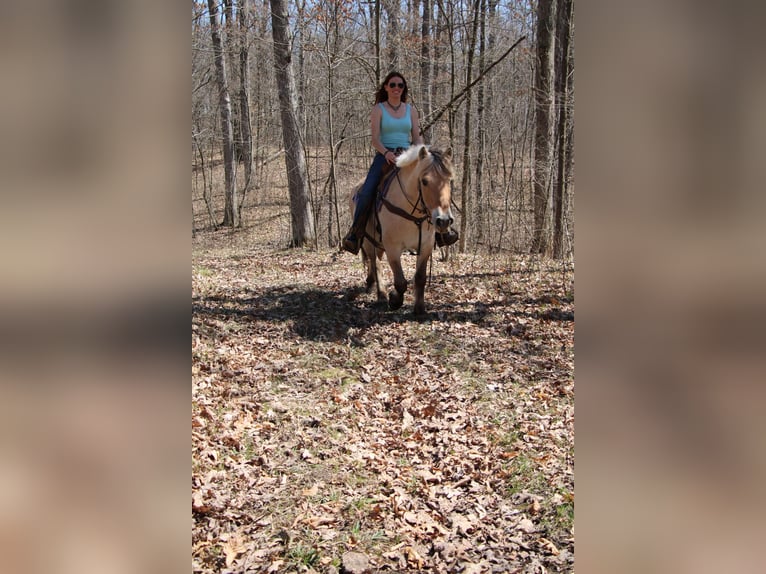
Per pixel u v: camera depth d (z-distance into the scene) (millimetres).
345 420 4387
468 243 11367
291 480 3535
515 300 7688
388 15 13320
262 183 21359
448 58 13172
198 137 17703
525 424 4324
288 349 5840
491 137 12180
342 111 16797
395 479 3605
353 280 8977
